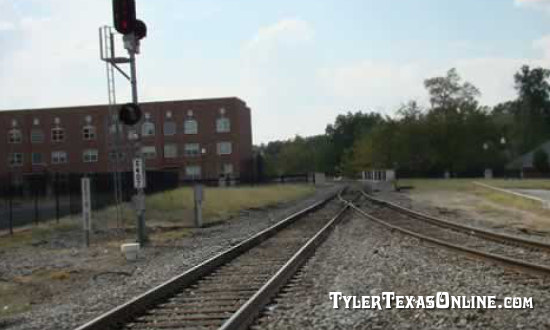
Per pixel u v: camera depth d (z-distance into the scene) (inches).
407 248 650.2
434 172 4062.5
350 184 3472.0
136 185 824.9
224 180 3058.6
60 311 424.5
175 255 713.6
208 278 502.6
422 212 1245.1
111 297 462.6
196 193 1088.2
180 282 461.4
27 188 1766.7
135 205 831.7
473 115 4042.8
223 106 3614.7
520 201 1400.1
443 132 3986.2
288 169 6338.6
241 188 2484.0
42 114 3661.4
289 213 1386.6
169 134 3641.7
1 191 1775.3
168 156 3639.3
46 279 582.9
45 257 730.2
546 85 4965.6
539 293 388.5
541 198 1391.5
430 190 2274.9
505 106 6043.3
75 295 498.0
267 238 824.3
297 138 6638.8
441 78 4121.6
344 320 337.7
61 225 1041.5
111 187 1407.5
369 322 332.5
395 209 1293.1
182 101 3639.3
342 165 5723.4
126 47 794.2
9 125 3678.6
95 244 847.7
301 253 585.3
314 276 492.4
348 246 689.0
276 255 641.6
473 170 4052.7
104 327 337.7
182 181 3262.8
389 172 2544.3
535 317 329.1
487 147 3873.0
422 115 4094.5
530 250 620.1
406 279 456.8
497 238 711.1
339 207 1483.8
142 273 587.8
